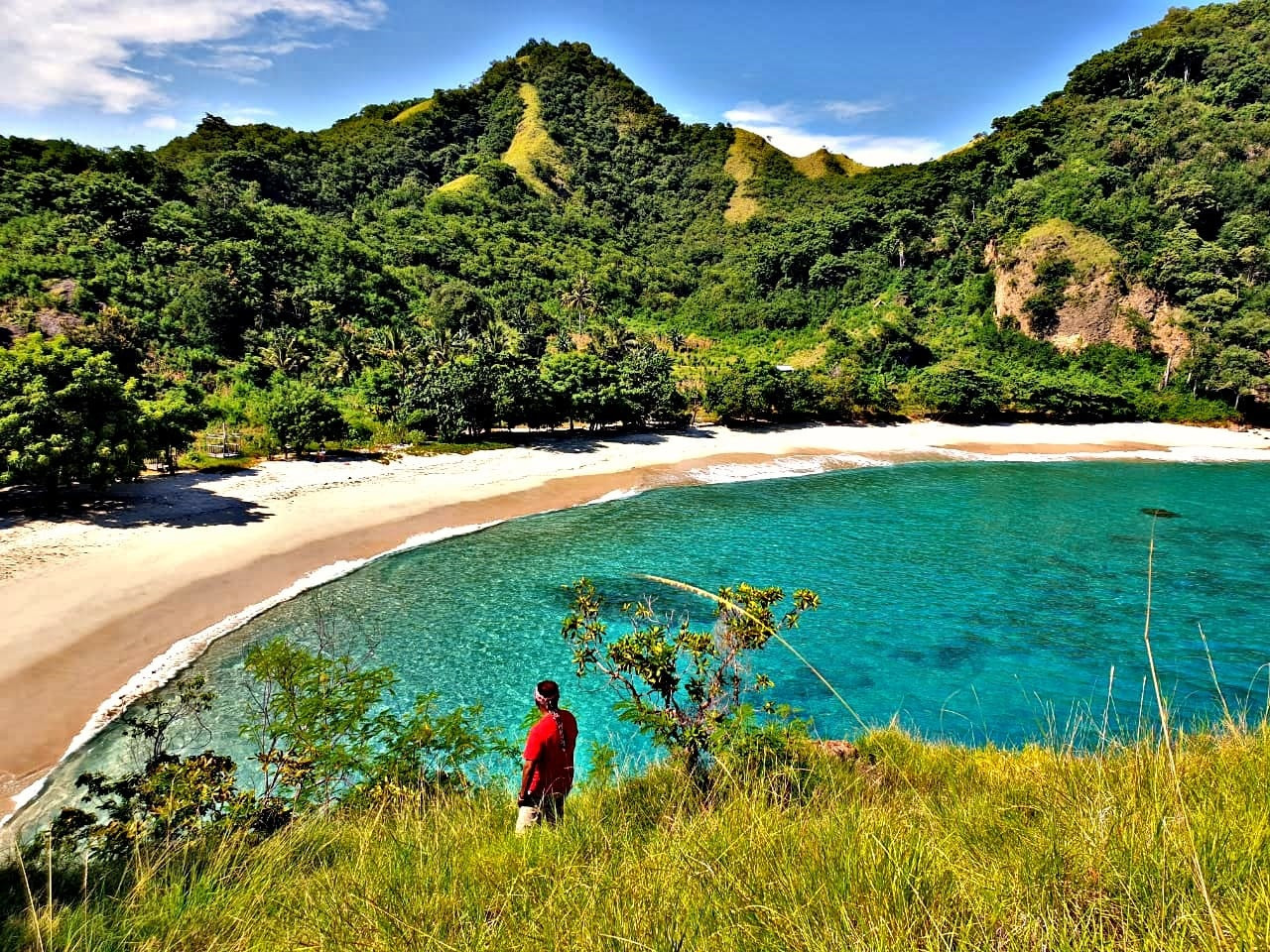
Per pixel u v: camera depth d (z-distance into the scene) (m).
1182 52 126.50
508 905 3.84
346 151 173.88
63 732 17.06
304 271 92.44
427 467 49.12
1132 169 105.19
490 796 7.87
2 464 30.92
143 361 62.38
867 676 21.06
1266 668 21.53
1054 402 77.50
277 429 47.09
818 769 7.46
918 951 2.88
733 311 118.31
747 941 3.15
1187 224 92.12
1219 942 2.52
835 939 2.97
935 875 3.57
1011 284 96.38
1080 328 90.88
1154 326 88.56
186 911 4.29
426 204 147.50
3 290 62.84
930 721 18.34
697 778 7.03
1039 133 117.81
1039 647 23.28
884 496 48.41
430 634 24.25
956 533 38.62
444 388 56.97
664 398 66.69
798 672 21.27
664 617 25.55
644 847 4.68
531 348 85.00
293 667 8.89
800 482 53.06
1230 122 109.44
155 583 26.17
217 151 148.75
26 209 77.88
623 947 3.18
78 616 22.78
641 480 51.34
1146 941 2.66
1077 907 3.08
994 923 3.07
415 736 8.99
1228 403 79.94
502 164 170.00
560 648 23.28
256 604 26.16
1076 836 3.94
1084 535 38.22
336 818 7.04
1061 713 18.69
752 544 36.06
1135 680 20.77
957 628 24.91
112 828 7.22
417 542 34.84
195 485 39.41
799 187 191.75
